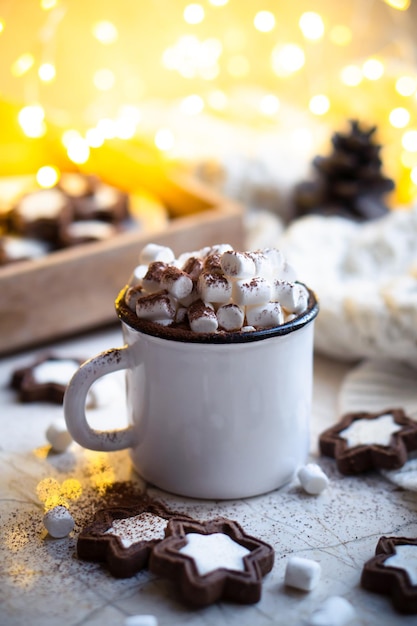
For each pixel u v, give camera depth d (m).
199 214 0.65
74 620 0.37
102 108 0.85
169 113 0.80
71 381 0.43
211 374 0.41
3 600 0.38
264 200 0.72
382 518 0.43
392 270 0.59
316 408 0.52
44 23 0.79
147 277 0.42
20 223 0.63
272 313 0.41
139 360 0.43
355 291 0.54
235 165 0.72
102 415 0.51
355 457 0.46
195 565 0.38
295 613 0.38
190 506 0.44
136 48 0.84
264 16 0.81
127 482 0.46
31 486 0.46
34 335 0.57
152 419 0.43
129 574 0.39
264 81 0.90
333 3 0.84
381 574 0.38
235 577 0.38
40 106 0.78
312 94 0.88
